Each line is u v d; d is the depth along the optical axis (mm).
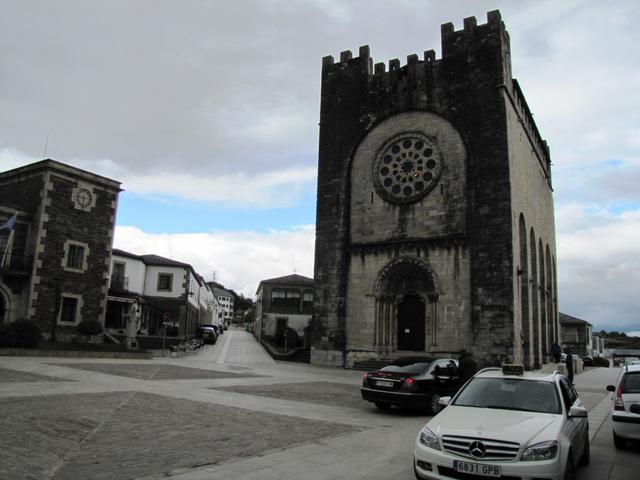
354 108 36438
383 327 32281
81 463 7934
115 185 37531
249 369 29188
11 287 31656
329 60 38281
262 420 12484
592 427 14523
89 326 32938
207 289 89188
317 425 12312
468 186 31062
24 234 33000
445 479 6883
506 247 29250
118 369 22859
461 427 7359
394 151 34438
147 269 51281
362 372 30391
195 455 8773
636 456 10734
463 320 29547
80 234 35062
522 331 32344
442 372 15969
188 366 27938
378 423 13383
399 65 35531
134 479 7254
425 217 32188
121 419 11438
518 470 6605
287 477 7871
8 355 25250
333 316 34000
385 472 8484
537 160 42094
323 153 36938
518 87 34531
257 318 77875
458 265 30359
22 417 10773
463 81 32594
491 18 32406
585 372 44844
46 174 33438
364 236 34188
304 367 32781
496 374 9508
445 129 32688
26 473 7223
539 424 7441
